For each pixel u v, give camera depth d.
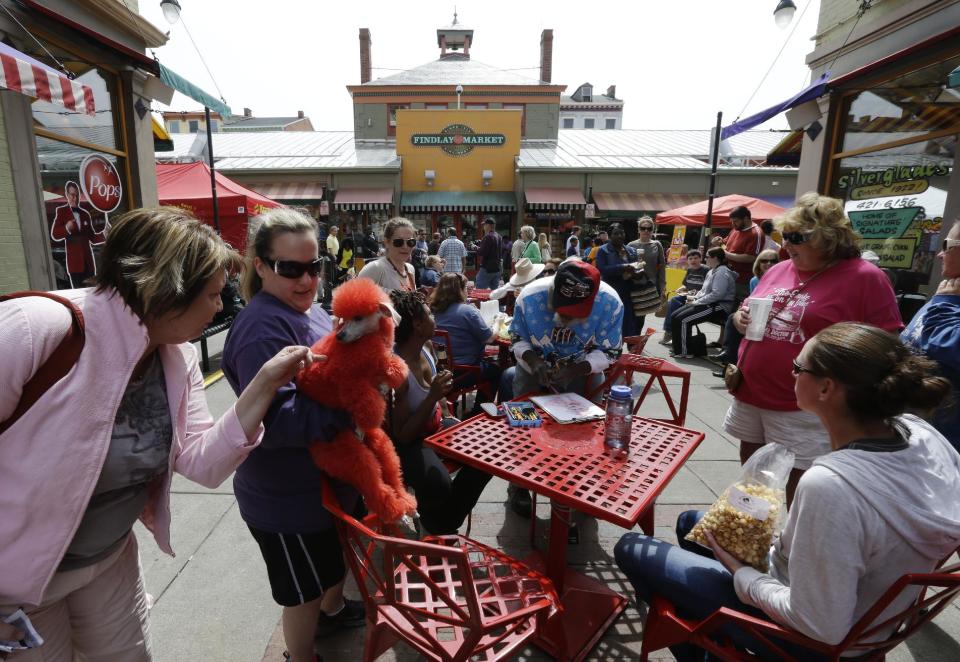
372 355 1.54
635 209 18.80
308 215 1.74
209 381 5.52
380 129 23.73
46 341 1.06
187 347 1.54
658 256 7.39
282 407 1.52
